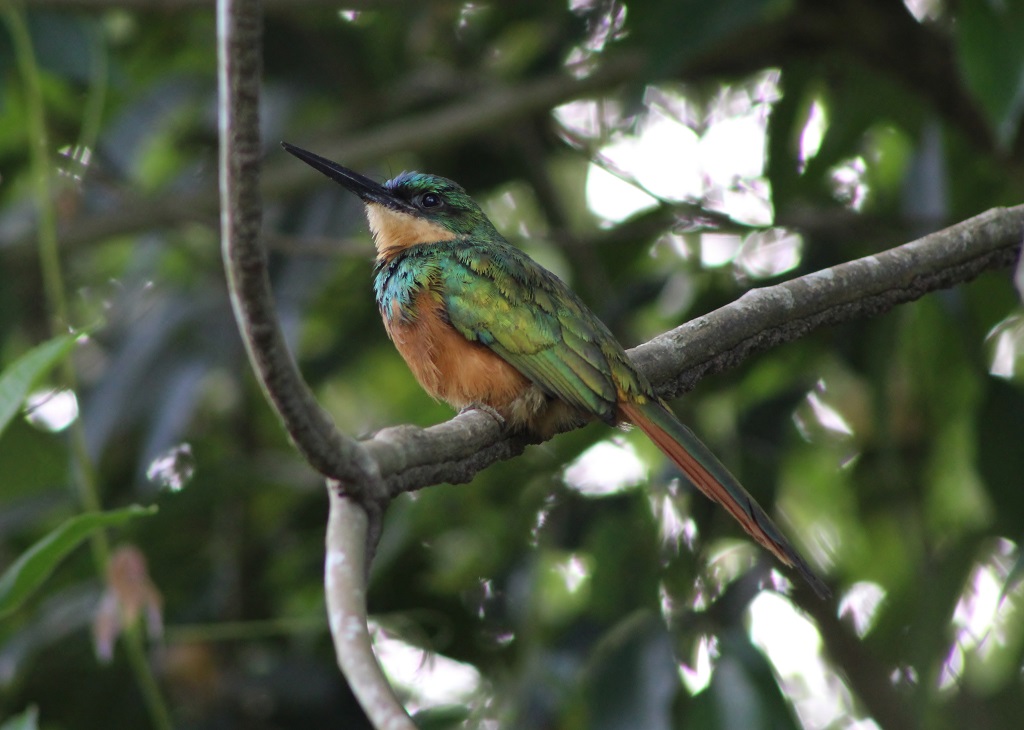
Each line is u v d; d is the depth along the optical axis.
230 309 9.20
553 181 10.40
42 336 10.36
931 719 8.04
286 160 9.91
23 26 7.59
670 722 6.97
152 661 8.38
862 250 8.88
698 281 9.42
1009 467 7.82
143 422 9.38
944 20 8.80
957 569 7.75
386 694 3.38
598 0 9.74
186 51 10.58
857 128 9.14
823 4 8.59
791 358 9.08
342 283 10.46
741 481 8.21
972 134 8.69
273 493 9.66
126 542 8.61
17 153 9.98
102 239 9.16
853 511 9.42
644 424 5.90
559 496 8.70
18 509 8.64
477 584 8.91
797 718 6.82
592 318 6.48
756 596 7.88
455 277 6.60
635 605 7.99
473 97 9.83
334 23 10.05
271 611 9.01
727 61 9.05
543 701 7.80
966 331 8.16
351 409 10.76
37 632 8.10
